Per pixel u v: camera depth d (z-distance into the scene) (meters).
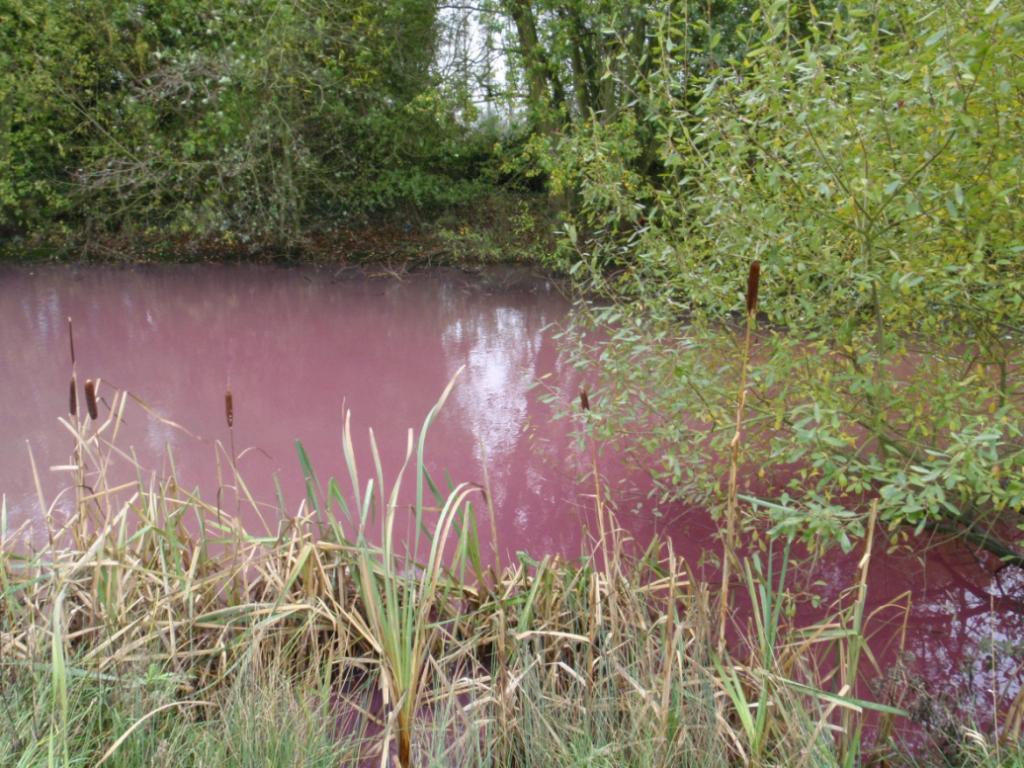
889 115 2.49
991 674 2.78
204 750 2.17
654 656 2.52
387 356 7.11
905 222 2.59
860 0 2.61
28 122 11.22
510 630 2.53
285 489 4.30
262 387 6.16
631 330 3.74
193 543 3.12
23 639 2.54
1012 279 2.82
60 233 11.67
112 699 2.32
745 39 3.12
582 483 4.44
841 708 2.40
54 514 3.90
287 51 10.63
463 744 2.30
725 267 3.42
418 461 2.33
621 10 8.75
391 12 10.97
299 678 2.54
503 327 8.26
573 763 2.17
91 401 2.70
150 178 10.85
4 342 7.30
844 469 2.81
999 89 2.21
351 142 12.39
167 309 8.87
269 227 11.12
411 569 2.49
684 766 2.14
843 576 3.45
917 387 3.04
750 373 3.07
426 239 12.05
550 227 11.23
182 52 10.52
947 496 3.28
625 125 5.11
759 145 2.83
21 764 1.99
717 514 3.35
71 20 10.81
